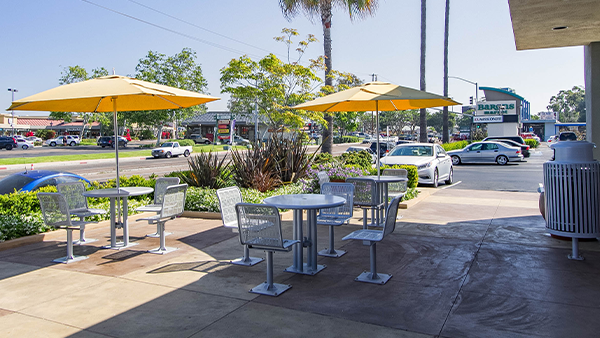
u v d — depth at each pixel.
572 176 5.65
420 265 5.64
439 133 113.81
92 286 4.94
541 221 8.42
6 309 4.29
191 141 47.22
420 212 9.54
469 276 5.16
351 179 7.42
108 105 7.57
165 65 44.91
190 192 9.70
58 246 6.89
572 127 71.56
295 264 5.44
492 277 5.11
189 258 6.11
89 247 6.81
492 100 46.75
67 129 81.56
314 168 12.39
